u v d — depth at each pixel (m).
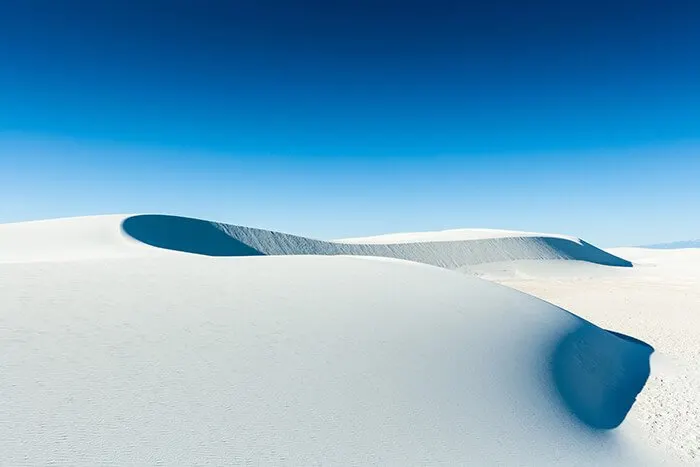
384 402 7.38
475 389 8.66
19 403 5.64
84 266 12.88
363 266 16.92
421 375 8.65
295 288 12.72
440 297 14.09
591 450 7.72
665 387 12.48
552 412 8.77
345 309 11.45
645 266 85.00
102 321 8.67
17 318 8.27
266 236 67.25
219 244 58.34
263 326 9.55
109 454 4.94
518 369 10.23
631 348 16.83
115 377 6.67
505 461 6.55
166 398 6.32
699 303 31.91
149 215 55.34
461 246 79.38
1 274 11.20
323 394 7.22
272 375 7.54
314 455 5.66
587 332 15.95
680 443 8.73
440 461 6.13
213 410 6.22
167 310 9.70
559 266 70.38
